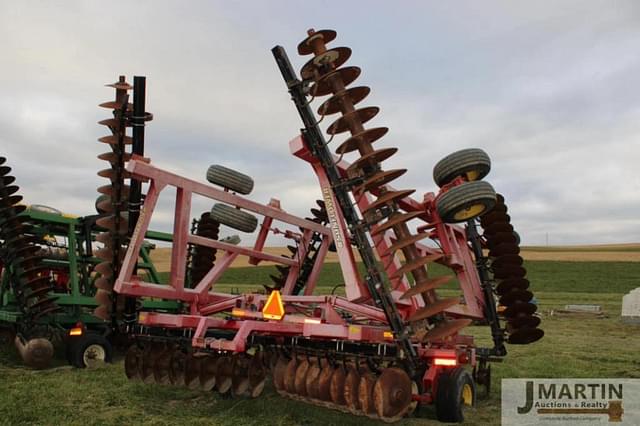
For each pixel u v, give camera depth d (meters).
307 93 6.16
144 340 7.39
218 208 8.92
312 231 9.98
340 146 6.07
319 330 6.06
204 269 11.00
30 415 6.11
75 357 8.87
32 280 8.84
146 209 7.55
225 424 5.87
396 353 5.73
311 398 6.08
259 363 6.53
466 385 6.59
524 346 12.66
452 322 5.94
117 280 7.44
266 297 7.61
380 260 6.56
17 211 9.20
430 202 7.07
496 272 7.53
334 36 6.16
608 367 9.75
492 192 6.06
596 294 33.34
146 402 6.76
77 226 10.04
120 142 7.88
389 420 5.42
